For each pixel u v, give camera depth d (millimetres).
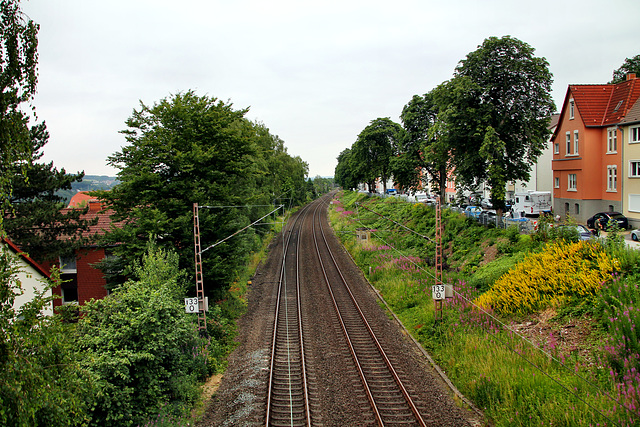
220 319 20000
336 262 35688
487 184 27391
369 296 25375
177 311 13891
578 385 10961
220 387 14414
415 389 13539
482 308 17328
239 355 17172
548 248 18094
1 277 6645
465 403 12602
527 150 26938
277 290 27469
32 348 7094
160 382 12625
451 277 23188
